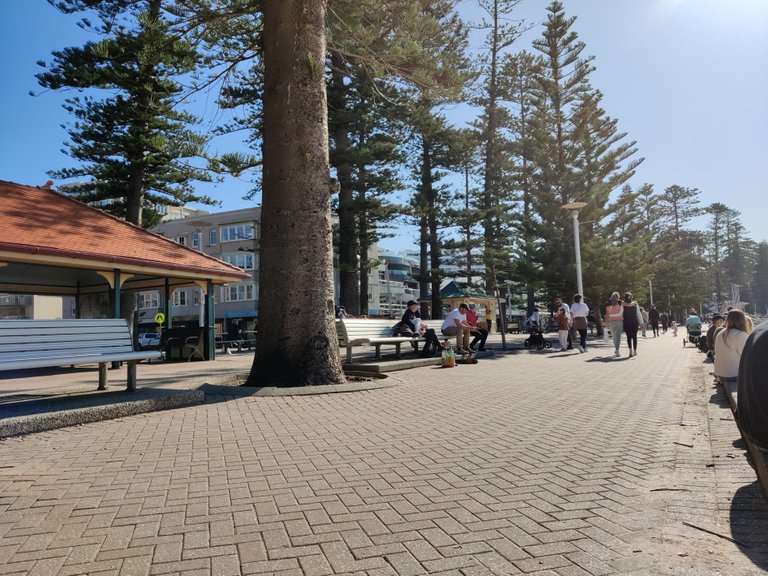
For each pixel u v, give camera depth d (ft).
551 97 103.96
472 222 127.54
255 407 22.17
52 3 50.14
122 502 11.15
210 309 58.18
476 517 10.28
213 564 8.39
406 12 46.26
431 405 22.70
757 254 355.36
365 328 42.16
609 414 20.56
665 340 88.89
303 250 27.96
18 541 9.25
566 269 101.35
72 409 18.95
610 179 114.62
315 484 12.30
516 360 46.29
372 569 8.21
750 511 10.29
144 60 39.75
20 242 40.37
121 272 49.62
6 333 20.04
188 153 40.14
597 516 10.30
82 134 68.59
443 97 47.01
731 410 20.31
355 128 88.28
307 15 28.91
